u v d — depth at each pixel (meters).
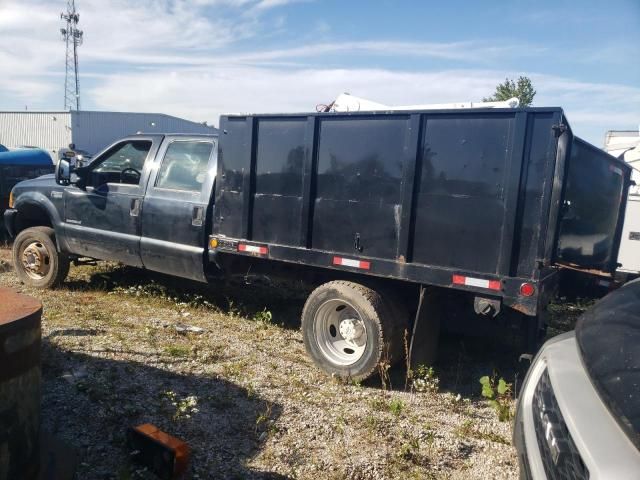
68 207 7.03
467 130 4.12
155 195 6.26
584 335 2.68
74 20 51.09
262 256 5.21
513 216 3.94
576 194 5.50
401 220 4.42
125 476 2.92
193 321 6.17
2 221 11.14
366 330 4.59
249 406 4.00
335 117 4.71
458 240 4.21
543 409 2.53
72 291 7.16
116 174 6.95
